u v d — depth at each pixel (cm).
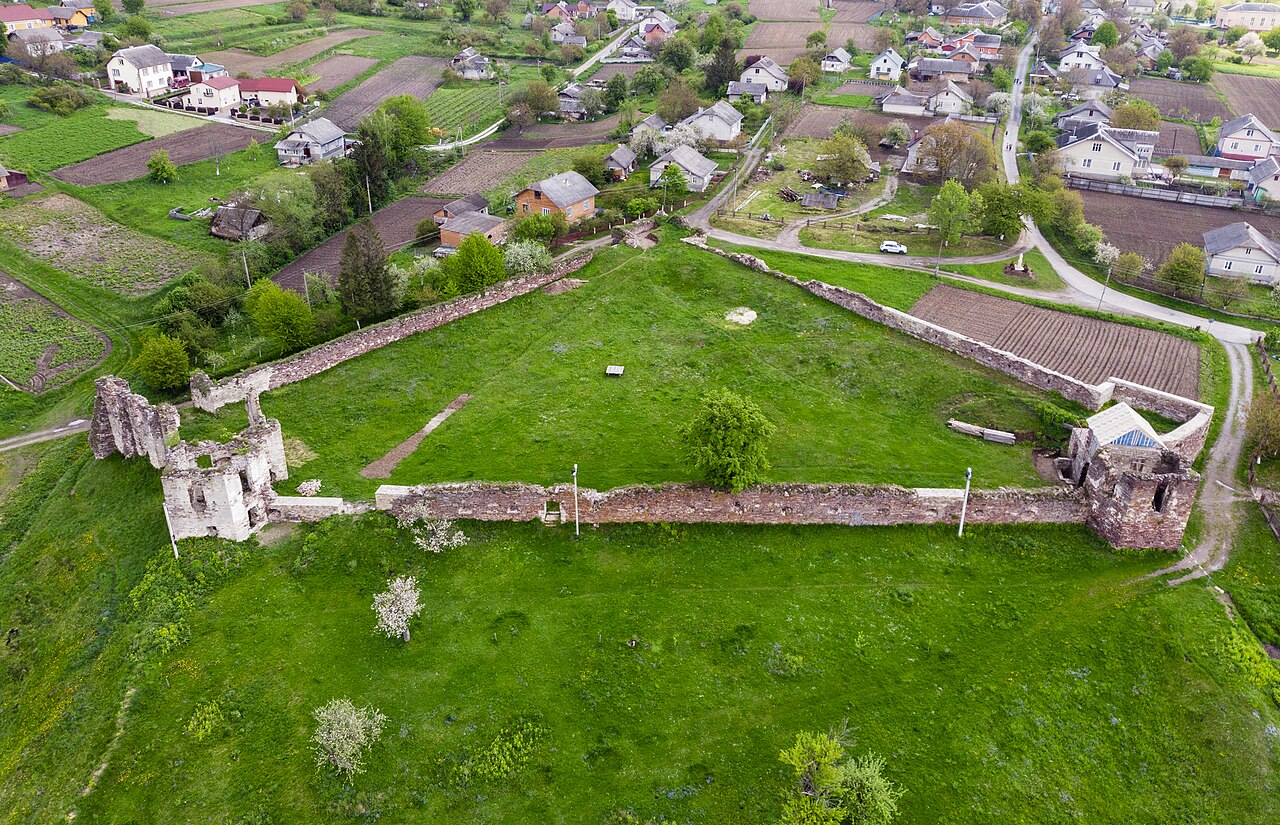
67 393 8562
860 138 14888
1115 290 10069
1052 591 5266
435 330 8231
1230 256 10469
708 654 4881
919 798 4175
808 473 6197
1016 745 4412
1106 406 6981
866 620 5081
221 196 13500
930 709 4581
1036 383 7275
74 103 16250
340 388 7319
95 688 4778
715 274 9250
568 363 7756
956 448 6550
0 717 4928
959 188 10931
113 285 10575
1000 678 4741
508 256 9388
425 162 15288
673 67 19800
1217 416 7262
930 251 11081
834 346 7925
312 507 5672
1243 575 5416
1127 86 19862
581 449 6488
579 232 11538
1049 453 6475
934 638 4978
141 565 5462
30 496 6775
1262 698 4609
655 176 13350
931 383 7362
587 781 4256
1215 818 4122
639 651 4894
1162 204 13412
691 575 5388
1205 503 6088
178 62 18562
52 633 5309
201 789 4234
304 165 14762
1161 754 4394
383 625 4906
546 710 4578
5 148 14100
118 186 13388
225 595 5191
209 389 6831
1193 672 4744
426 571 5391
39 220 12169
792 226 11788
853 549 5566
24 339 9438
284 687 4688
